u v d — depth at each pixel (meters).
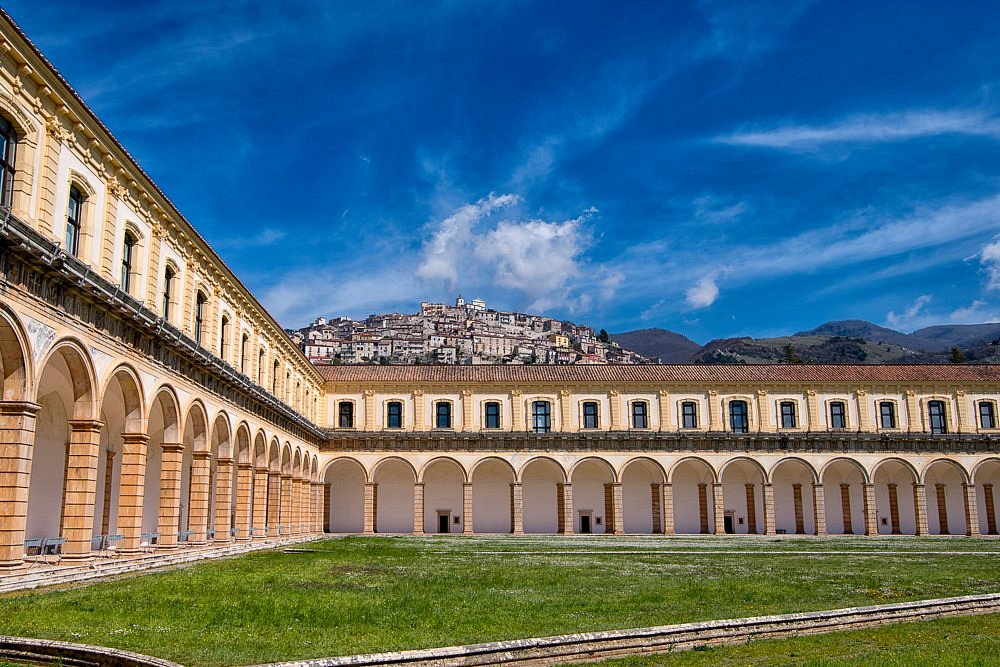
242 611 19.36
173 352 34.34
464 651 14.70
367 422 73.31
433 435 71.62
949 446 73.62
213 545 39.84
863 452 73.31
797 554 45.41
